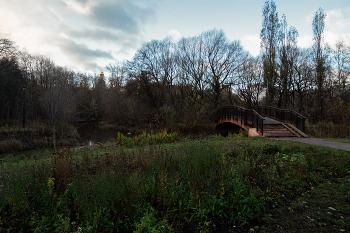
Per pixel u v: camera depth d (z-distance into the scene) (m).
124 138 12.30
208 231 3.07
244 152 7.60
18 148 14.25
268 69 26.36
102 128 35.44
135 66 31.55
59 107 16.92
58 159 4.87
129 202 3.39
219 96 30.73
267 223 3.41
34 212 3.19
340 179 5.62
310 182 5.36
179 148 7.29
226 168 5.07
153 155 6.04
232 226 3.33
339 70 31.34
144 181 4.11
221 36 29.33
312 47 27.06
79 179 4.00
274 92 27.20
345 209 3.88
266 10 26.27
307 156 7.32
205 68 29.70
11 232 2.81
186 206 3.55
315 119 25.00
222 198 3.76
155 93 31.78
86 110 48.25
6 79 30.45
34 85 35.41
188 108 19.75
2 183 3.99
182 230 3.09
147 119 27.55
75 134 21.30
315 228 3.28
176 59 30.72
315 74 28.61
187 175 4.51
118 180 3.86
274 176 5.26
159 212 3.40
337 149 8.55
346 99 28.11
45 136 17.47
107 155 6.08
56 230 2.69
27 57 39.69
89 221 2.95
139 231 2.77
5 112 33.62
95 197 3.39
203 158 5.73
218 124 22.27
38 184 3.84
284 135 13.89
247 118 16.55
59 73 36.00
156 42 31.38
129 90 33.06
